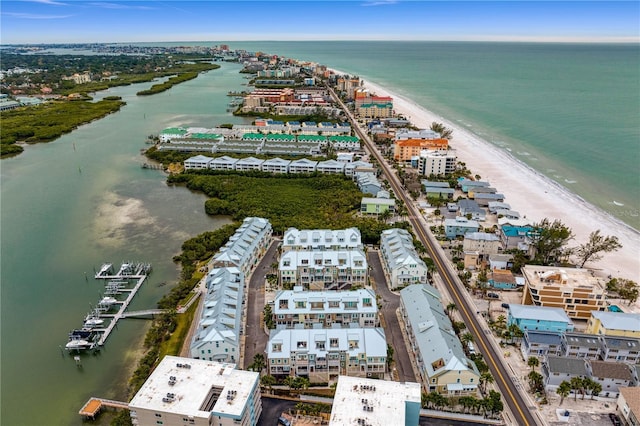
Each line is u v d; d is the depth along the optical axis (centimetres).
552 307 15875
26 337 15750
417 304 15462
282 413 12062
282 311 15475
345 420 9988
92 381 13738
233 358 13712
